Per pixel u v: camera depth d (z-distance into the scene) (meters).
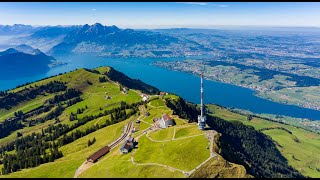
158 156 174.25
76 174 175.62
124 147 189.12
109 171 164.50
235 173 159.00
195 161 164.88
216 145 183.50
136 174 157.00
